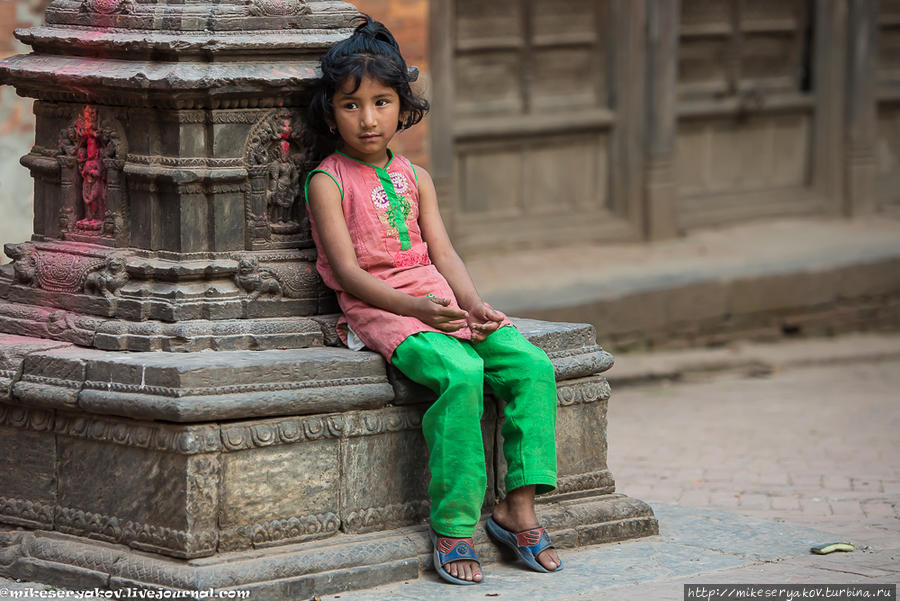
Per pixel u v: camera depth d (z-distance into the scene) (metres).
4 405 5.74
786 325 14.25
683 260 14.10
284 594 5.20
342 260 5.62
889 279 14.93
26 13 10.30
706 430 9.93
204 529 5.20
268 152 5.78
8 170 10.34
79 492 5.57
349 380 5.50
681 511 6.83
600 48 14.53
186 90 5.44
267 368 5.30
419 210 5.99
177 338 5.54
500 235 13.80
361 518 5.58
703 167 15.68
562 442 6.17
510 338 5.73
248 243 5.76
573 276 13.11
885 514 6.96
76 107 5.91
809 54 16.38
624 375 12.10
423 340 5.49
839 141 16.64
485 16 13.54
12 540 5.66
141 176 5.61
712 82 15.53
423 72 12.52
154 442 5.23
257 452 5.30
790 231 15.80
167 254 5.67
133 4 5.71
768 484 7.85
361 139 5.66
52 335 5.84
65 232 6.00
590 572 5.66
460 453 5.43
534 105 14.08
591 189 14.68
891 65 17.38
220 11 5.64
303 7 5.88
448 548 5.51
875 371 13.11
